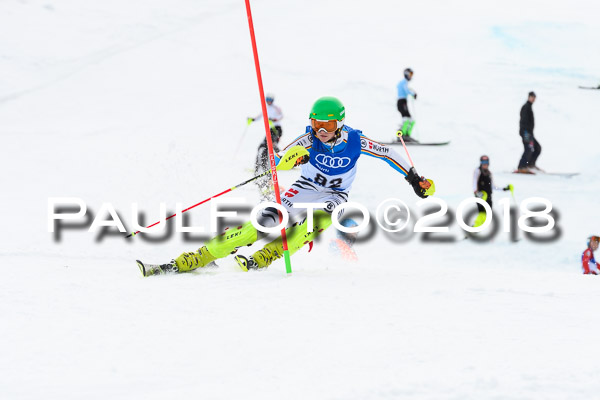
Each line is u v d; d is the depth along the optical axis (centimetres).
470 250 3944
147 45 9688
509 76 8619
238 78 8619
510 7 11400
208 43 9775
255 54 1973
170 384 1088
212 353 1237
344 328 1384
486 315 1494
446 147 6706
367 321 1434
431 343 1285
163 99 7944
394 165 2119
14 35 9625
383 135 6981
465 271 2167
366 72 8681
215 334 1346
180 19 10719
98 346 1276
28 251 2473
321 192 2111
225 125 7044
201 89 8262
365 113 7556
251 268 2028
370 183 5534
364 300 1625
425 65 8944
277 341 1302
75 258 2314
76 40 9719
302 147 1972
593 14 11019
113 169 5078
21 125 7056
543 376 1102
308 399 1014
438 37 9931
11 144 6262
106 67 8956
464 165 6244
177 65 9056
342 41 9762
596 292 1783
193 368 1162
